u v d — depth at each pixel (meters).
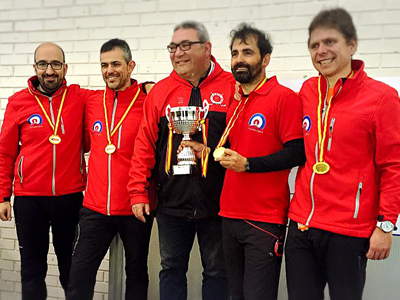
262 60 1.65
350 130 1.45
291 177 2.19
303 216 1.54
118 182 1.99
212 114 1.80
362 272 1.48
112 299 2.56
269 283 1.61
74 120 2.18
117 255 2.55
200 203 1.79
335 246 1.47
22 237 2.18
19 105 2.19
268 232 1.63
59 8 2.62
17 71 2.71
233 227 1.69
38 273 2.21
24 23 2.69
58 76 2.15
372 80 1.49
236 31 1.67
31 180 2.14
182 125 1.73
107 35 2.54
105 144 2.02
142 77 2.49
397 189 1.40
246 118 1.67
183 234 1.87
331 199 1.48
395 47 2.08
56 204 2.15
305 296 1.54
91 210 2.04
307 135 1.56
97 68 2.57
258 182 1.65
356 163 1.46
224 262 1.86
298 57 2.23
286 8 2.24
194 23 1.82
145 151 1.88
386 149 1.42
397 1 2.07
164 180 1.85
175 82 1.88
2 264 2.79
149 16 2.47
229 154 1.55
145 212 1.89
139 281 2.02
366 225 1.46
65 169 2.15
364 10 2.12
